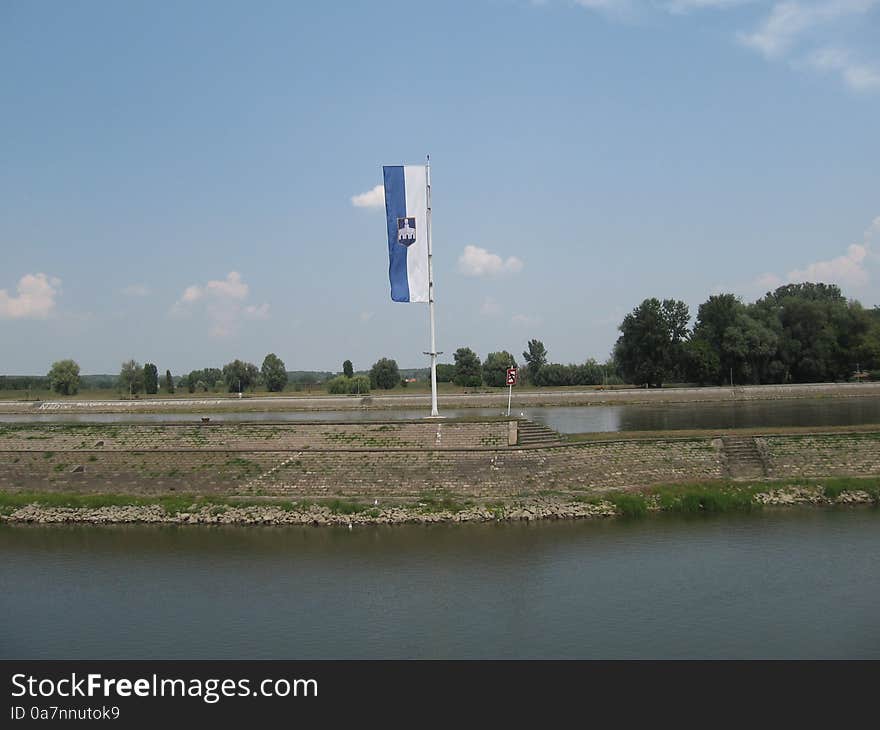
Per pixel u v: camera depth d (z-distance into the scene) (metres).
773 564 34.53
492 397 112.38
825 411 88.25
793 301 126.00
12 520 45.09
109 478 50.25
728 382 124.06
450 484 46.28
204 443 51.88
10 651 27.61
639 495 44.97
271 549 38.31
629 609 29.80
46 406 113.81
